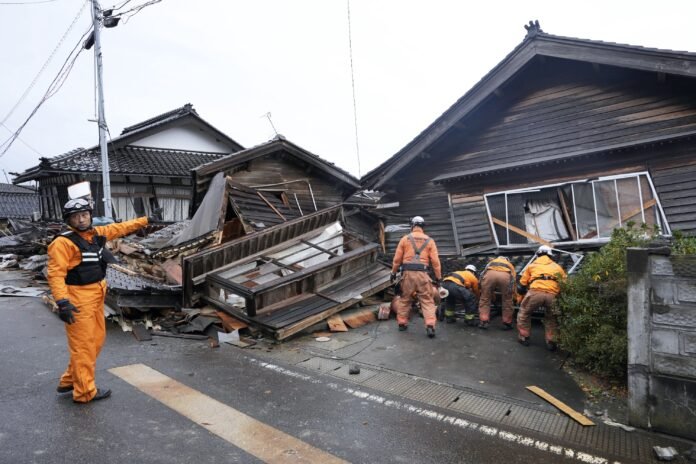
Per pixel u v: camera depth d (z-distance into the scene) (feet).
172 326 18.89
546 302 16.05
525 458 9.27
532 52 25.02
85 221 11.38
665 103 22.47
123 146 58.18
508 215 27.09
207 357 15.57
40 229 47.60
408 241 19.63
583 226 24.48
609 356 13.01
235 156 30.83
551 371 14.42
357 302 21.99
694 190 21.21
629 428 10.53
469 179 28.53
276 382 13.41
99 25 40.22
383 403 11.98
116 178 51.93
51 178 56.85
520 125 27.22
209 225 27.48
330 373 14.29
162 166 55.06
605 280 13.73
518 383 13.43
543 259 17.15
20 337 17.25
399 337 18.49
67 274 11.19
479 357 15.88
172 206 55.31
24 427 10.09
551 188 25.53
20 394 11.91
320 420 10.91
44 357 14.99
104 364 14.43
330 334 18.98
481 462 9.11
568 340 14.43
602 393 12.60
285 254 24.36
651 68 21.24
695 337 9.87
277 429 10.39
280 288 19.74
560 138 25.63
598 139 24.34
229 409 11.40
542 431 10.45
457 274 20.61
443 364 15.17
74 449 9.23
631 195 22.98
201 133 65.67
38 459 8.82
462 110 27.43
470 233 28.48
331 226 27.12
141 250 26.66
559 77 25.94
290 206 33.32
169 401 11.77
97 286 11.57
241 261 22.07
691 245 12.53
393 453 9.43
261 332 18.30
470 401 12.16
